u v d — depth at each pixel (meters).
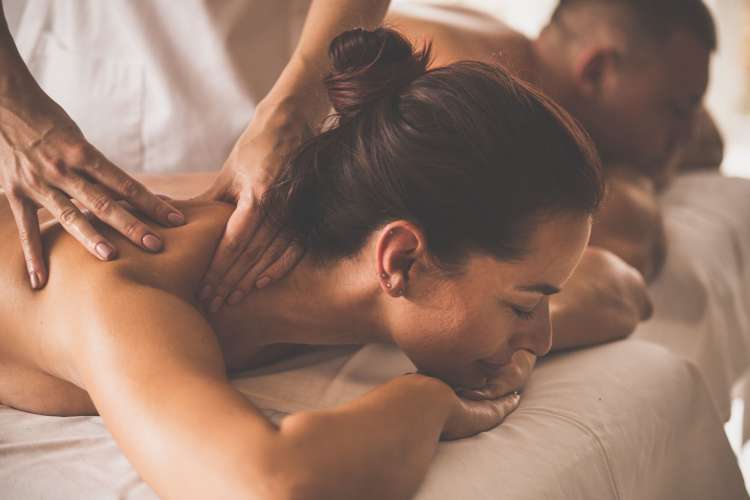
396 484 0.80
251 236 0.98
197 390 0.80
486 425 0.99
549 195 0.88
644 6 1.74
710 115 2.40
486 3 3.27
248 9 1.53
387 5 1.19
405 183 0.87
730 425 2.21
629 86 1.75
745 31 3.83
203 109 1.55
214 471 0.75
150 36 1.53
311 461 0.76
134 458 0.80
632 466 1.06
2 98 0.99
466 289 0.90
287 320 1.02
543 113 0.89
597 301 1.26
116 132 1.58
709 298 1.71
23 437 0.99
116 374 0.82
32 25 1.59
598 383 1.12
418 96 0.89
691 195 2.08
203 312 1.01
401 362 1.15
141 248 0.96
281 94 1.09
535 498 0.90
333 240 0.94
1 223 1.03
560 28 1.79
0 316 0.99
